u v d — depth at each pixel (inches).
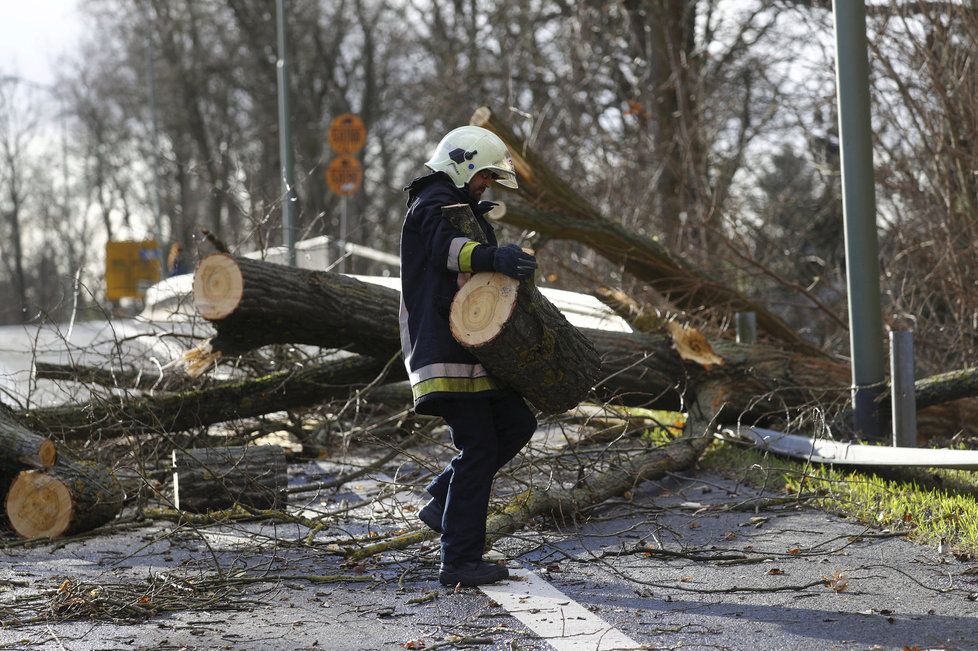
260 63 2209.6
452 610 227.0
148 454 388.8
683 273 515.2
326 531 320.2
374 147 2121.1
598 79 894.4
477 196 256.2
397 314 376.8
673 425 427.2
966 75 510.3
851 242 410.0
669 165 665.6
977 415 431.2
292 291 354.3
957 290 518.0
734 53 849.5
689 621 213.9
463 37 1307.8
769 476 360.2
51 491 311.0
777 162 811.4
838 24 409.7
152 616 228.4
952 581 236.5
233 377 447.2
